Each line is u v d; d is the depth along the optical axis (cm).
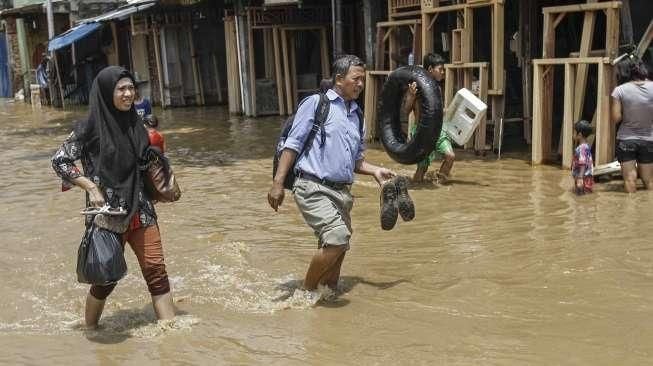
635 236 679
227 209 882
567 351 442
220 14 2352
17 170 1270
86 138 473
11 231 809
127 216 479
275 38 1881
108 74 466
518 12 1322
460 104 982
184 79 2378
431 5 1196
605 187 909
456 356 440
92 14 2873
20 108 2772
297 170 536
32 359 459
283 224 796
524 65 1227
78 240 761
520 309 516
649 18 1100
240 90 2019
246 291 578
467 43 1156
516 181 966
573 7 988
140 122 489
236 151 1383
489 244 682
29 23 3102
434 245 688
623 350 441
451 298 544
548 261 619
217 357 451
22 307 563
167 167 498
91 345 479
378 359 440
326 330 489
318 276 545
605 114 943
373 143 1360
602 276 576
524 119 1229
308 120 527
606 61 935
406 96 941
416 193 921
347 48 1848
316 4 1867
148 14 2367
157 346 472
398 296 554
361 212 835
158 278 504
